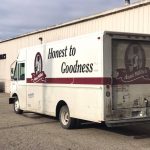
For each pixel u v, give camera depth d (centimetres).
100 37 1084
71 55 1226
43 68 1417
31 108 1533
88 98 1137
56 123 1404
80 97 1177
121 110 1105
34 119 1516
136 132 1209
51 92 1358
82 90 1165
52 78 1348
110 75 1088
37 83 1470
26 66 1576
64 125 1275
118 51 1107
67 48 1251
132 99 1128
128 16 1722
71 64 1226
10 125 1353
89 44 1132
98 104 1093
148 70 1166
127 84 1119
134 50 1139
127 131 1227
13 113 1727
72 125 1249
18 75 1658
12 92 1727
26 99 1581
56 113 1333
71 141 1058
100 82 1083
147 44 1166
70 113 1238
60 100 1294
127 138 1106
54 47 1337
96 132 1206
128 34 1119
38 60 1462
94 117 1110
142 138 1106
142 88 1149
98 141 1058
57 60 1313
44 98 1414
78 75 1187
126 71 1120
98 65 1091
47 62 1386
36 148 967
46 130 1246
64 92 1270
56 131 1226
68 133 1188
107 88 1081
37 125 1356
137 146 991
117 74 1102
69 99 1240
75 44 1205
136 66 1141
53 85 1341
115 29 1812
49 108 1377
